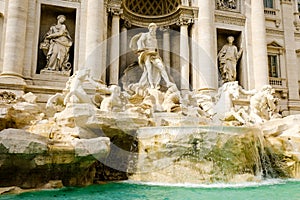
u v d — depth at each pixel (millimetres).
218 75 24016
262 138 14148
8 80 17953
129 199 8484
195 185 10867
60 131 11680
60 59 20469
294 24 28188
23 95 17078
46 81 19766
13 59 18469
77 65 20391
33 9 20266
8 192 9055
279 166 13992
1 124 12453
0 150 9016
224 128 12438
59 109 15023
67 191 9555
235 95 18906
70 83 15945
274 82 25984
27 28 19844
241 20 25141
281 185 11281
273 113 19062
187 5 23234
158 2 25359
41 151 9484
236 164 11906
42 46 20469
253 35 24594
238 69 25172
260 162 13141
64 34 20953
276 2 27656
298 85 26828
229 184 11164
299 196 9117
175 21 23891
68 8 21297
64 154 9852
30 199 8359
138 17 24500
